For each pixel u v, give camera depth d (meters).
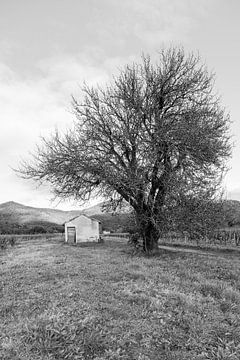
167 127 21.03
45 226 86.06
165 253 22.16
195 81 22.89
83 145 22.97
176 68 23.14
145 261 17.34
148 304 8.43
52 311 7.53
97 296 8.97
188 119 21.50
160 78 22.80
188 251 26.55
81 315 7.30
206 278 12.61
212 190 21.88
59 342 6.06
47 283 10.80
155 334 6.64
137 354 5.85
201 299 9.19
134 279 11.68
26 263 16.88
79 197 24.48
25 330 6.47
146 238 23.44
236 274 13.32
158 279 11.78
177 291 9.89
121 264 15.89
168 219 21.20
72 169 22.69
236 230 34.69
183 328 7.08
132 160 22.58
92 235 46.78
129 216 24.44
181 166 21.45
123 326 6.91
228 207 24.27
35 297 8.97
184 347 6.22
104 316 7.34
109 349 5.88
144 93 22.97
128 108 22.70
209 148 20.39
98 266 14.94
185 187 20.58
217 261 17.78
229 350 6.05
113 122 22.86
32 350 5.75
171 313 7.89
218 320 7.57
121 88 23.41
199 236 22.69
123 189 22.61
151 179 22.23
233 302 9.12
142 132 21.89
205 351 6.07
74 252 24.84
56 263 16.62
